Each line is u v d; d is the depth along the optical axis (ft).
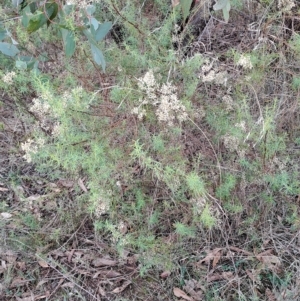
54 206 2.79
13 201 2.89
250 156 2.50
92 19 2.09
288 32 2.84
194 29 3.13
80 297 2.43
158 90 2.35
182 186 2.44
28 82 2.91
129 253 2.57
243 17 3.00
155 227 2.61
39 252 2.61
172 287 2.43
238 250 2.51
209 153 2.55
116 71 2.69
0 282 2.52
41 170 2.80
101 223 2.55
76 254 2.62
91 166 2.41
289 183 2.56
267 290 2.34
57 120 2.56
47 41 2.81
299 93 2.58
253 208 2.59
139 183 2.63
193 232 2.45
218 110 2.57
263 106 2.65
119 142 2.52
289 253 2.45
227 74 2.58
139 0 3.10
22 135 2.99
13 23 2.68
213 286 2.41
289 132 2.66
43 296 2.47
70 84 2.68
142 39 2.73
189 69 2.56
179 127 2.47
